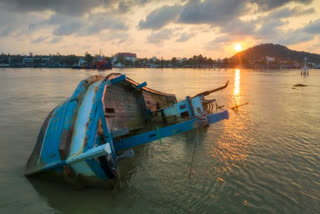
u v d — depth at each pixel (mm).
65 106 7621
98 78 10508
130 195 6047
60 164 5836
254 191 6297
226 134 11188
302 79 62156
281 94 27125
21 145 9297
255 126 12578
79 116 7125
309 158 8328
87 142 6094
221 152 8945
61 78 51344
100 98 7410
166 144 9922
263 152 8906
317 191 6309
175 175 7164
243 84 43312
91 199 5809
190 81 50250
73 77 55812
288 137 10664
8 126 11852
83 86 8664
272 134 11141
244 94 27234
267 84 43312
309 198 6008
